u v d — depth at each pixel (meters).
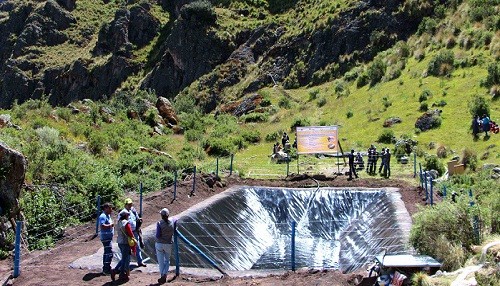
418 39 55.91
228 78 76.06
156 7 109.31
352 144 38.28
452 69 44.66
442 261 12.78
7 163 16.86
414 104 41.72
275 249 21.42
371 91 49.91
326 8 73.81
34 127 33.38
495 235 14.04
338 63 64.25
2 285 13.17
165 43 93.25
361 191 27.17
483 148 31.39
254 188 28.31
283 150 38.22
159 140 41.66
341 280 12.77
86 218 20.97
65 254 16.48
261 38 78.69
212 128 52.16
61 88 103.00
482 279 10.60
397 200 24.81
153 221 21.02
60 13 118.69
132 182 26.62
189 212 22.09
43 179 22.02
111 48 102.56
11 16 124.69
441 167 29.94
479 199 20.64
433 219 14.05
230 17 89.19
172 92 84.31
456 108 38.09
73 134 34.69
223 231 21.28
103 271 13.70
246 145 45.09
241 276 13.98
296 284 12.72
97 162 27.55
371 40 62.72
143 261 15.93
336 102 52.03
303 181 30.42
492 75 38.75
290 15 81.50
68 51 111.94
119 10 104.12
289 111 55.06
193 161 36.75
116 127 41.50
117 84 95.12
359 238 20.81
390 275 12.05
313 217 25.44
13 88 106.44
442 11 56.78
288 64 70.44
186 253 17.05
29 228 18.19
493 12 48.88
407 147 34.56
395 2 64.12
